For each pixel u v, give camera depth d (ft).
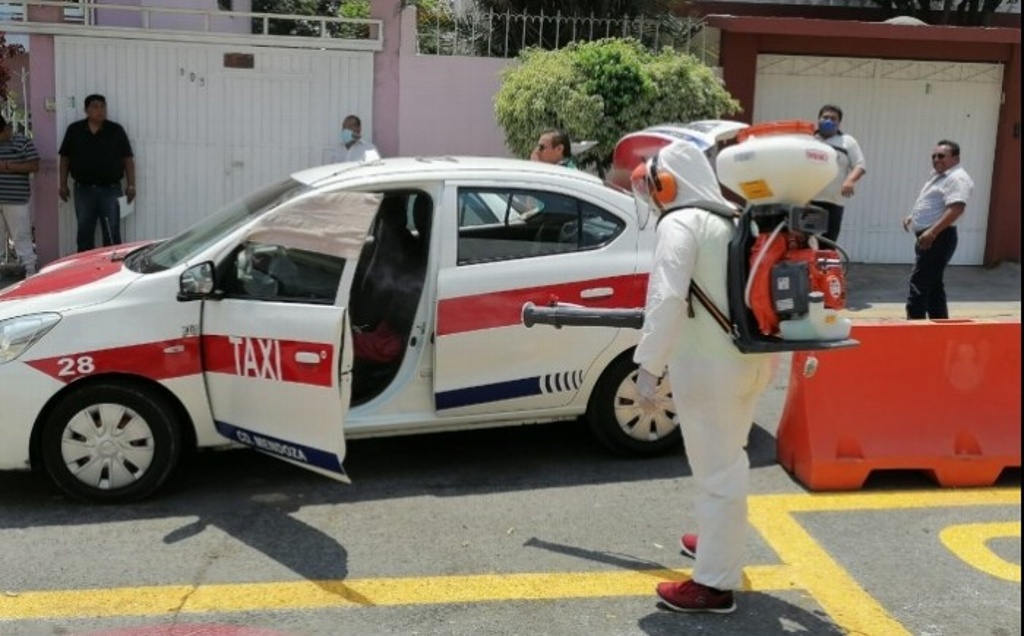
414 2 40.19
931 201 29.19
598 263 18.69
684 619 13.74
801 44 40.78
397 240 18.97
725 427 13.51
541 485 18.40
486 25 41.14
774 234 12.87
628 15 40.45
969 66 42.04
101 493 16.93
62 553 15.35
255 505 17.31
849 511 17.43
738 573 13.87
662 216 13.53
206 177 37.27
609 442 19.47
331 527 16.48
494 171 18.63
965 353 18.84
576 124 32.91
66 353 16.31
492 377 18.33
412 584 14.62
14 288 18.11
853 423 18.45
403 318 18.58
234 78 36.81
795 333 12.89
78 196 35.29
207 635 13.11
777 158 12.50
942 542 16.29
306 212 17.22
